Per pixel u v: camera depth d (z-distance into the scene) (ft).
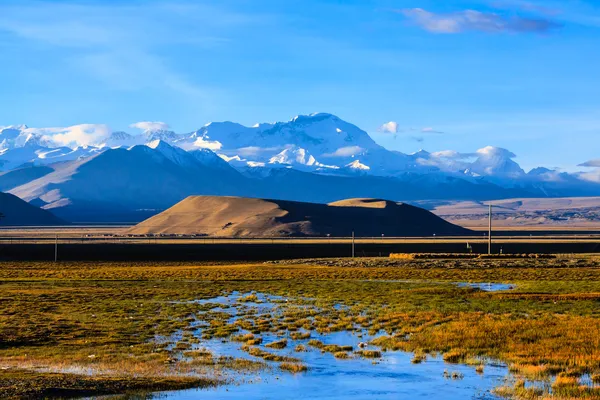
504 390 129.70
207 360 158.51
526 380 139.13
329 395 127.44
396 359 161.99
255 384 135.13
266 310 266.57
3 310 265.13
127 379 134.82
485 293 314.14
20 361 158.20
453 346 175.32
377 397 126.21
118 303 294.87
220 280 434.30
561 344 173.06
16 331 206.49
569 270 474.90
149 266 607.78
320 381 138.51
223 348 178.60
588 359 154.81
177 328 215.51
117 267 591.37
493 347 173.68
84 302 299.99
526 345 172.96
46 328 213.46
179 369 147.95
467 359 160.15
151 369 147.74
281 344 179.63
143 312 260.21
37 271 525.34
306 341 189.06
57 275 481.87
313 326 217.15
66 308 274.16
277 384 135.44
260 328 212.64
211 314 252.83
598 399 121.90
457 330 196.75
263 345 182.39
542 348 168.55
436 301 287.28
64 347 181.27
